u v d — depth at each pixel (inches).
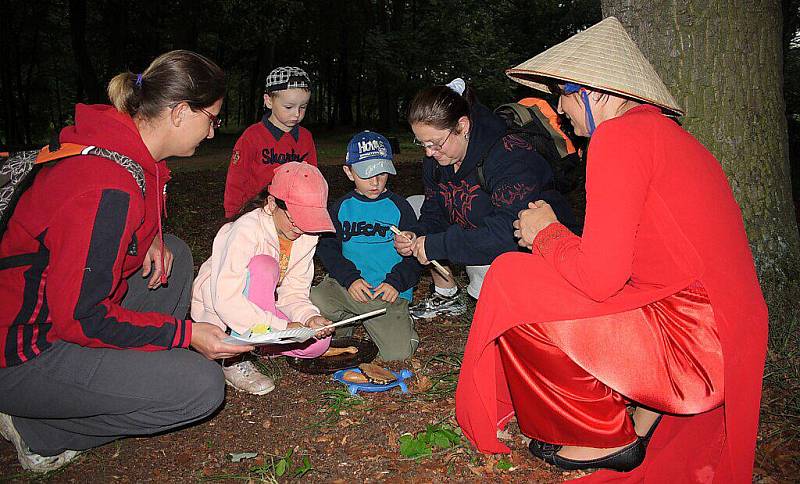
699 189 85.7
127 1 919.0
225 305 112.7
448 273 154.2
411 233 142.6
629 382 89.7
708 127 153.3
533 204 101.3
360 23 1133.7
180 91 89.4
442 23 1065.5
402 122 1395.2
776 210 156.5
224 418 120.8
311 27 1128.8
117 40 954.1
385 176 148.1
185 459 107.7
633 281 93.4
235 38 989.8
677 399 88.7
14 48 1121.4
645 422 101.0
